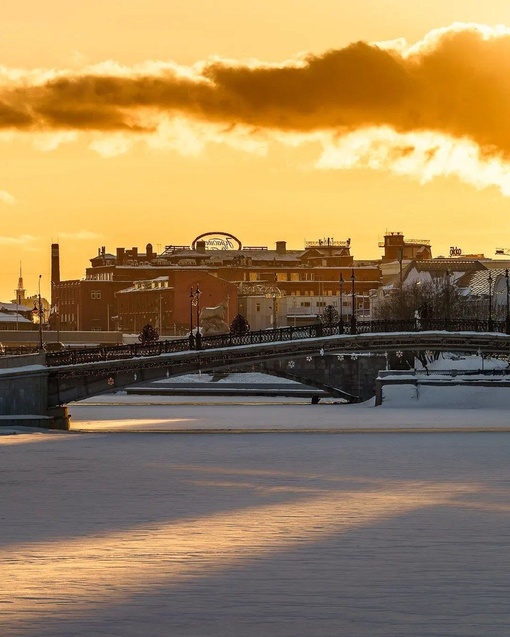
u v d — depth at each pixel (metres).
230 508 60.09
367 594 38.38
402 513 57.69
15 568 42.53
